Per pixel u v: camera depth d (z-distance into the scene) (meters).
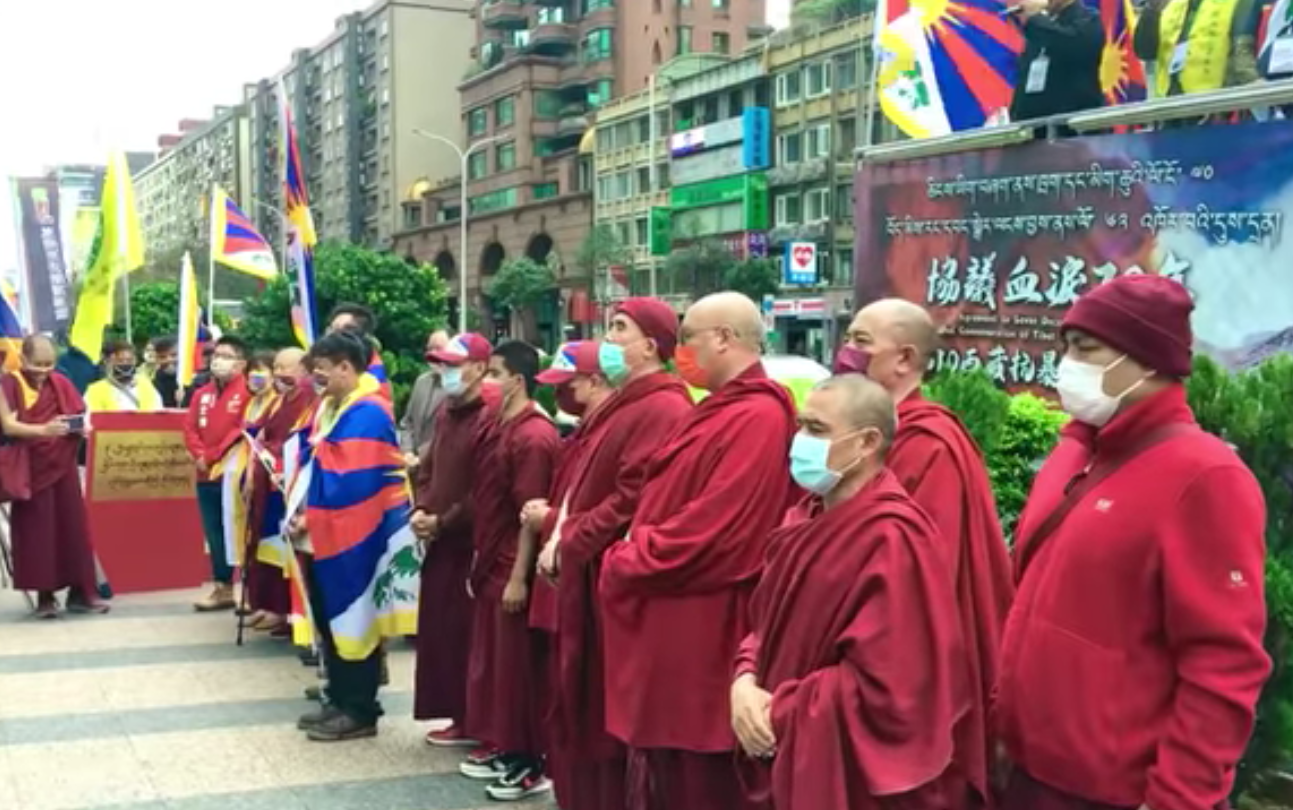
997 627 2.72
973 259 4.84
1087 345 2.31
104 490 8.18
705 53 62.81
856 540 2.44
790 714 2.42
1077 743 2.25
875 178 5.39
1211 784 2.10
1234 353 3.88
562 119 67.81
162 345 12.14
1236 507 2.13
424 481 5.58
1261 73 4.64
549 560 3.92
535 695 4.43
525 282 57.81
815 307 40.88
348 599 4.91
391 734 5.17
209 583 8.51
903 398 3.02
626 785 3.83
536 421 4.57
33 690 5.76
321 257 17.59
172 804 4.28
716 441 3.24
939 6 5.75
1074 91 4.84
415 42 84.62
